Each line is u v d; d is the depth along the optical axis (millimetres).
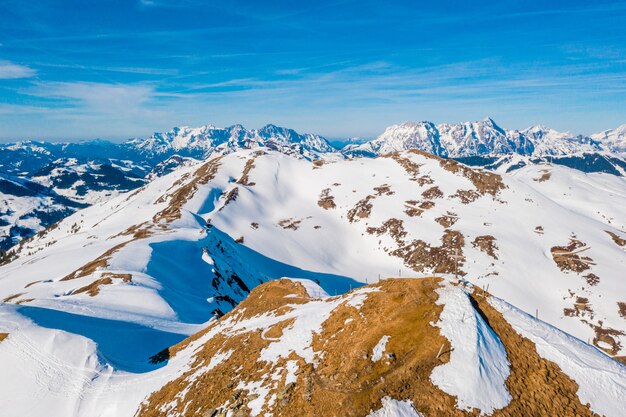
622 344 113062
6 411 39531
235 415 27375
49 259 134750
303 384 28203
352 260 189000
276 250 181750
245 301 58531
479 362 27844
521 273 150625
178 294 86562
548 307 132875
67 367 44062
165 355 49781
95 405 38500
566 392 27109
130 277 85438
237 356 36625
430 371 27422
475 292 36062
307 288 57875
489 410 25219
